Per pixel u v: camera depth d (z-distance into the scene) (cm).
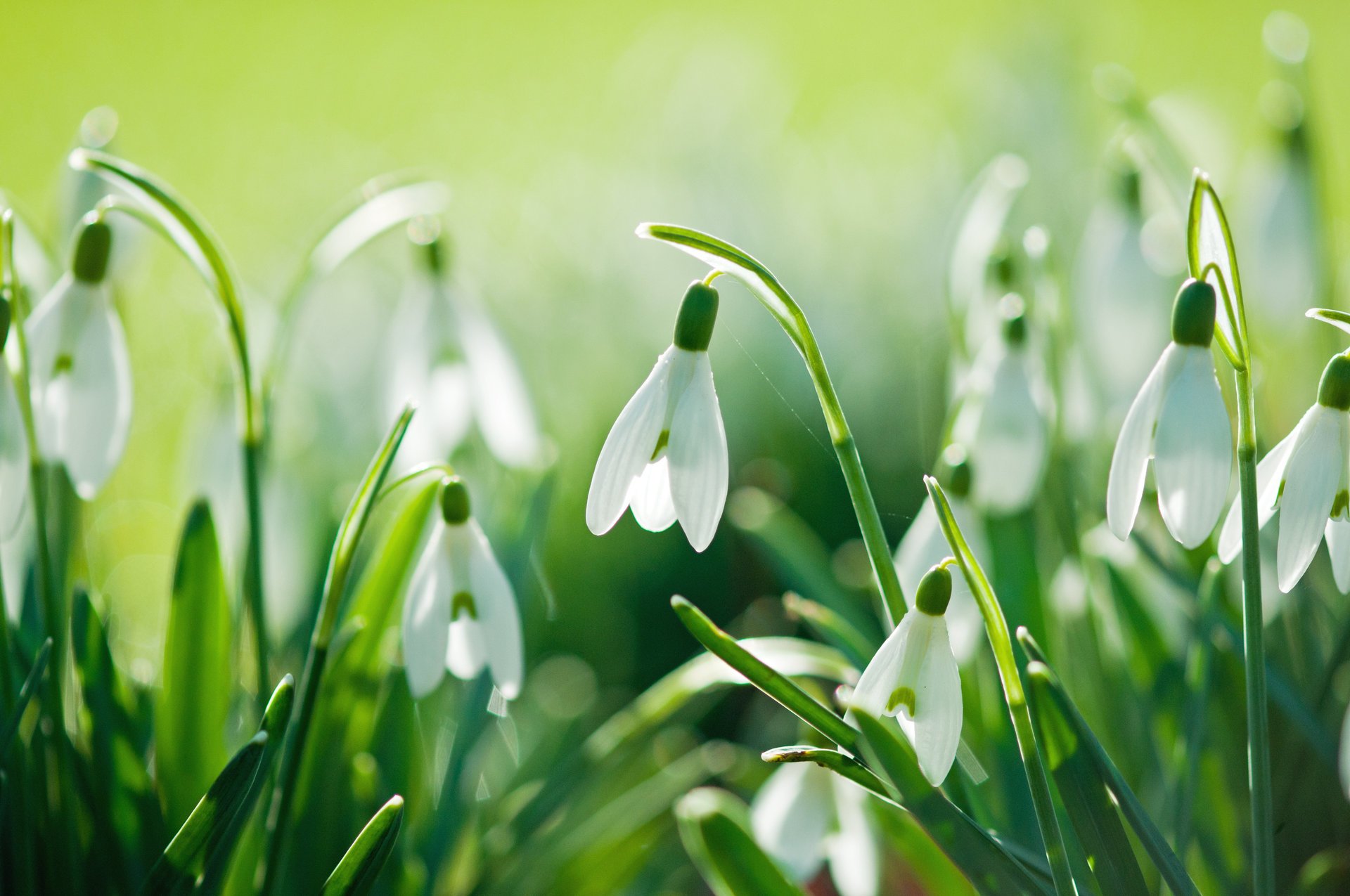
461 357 52
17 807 46
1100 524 54
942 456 50
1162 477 42
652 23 339
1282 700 48
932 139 156
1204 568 50
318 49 335
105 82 282
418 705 53
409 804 50
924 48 299
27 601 49
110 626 53
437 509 55
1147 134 55
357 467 77
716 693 62
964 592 48
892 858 55
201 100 271
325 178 190
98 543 55
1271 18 56
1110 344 55
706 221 126
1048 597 53
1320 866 49
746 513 60
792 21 349
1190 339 42
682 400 43
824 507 91
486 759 55
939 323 102
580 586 84
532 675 75
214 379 54
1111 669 52
